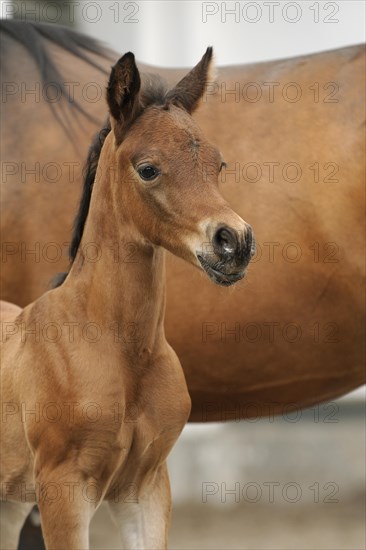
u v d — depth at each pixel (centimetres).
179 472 1266
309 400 820
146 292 616
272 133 780
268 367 784
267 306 768
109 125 644
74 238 657
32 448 620
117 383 612
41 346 625
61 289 641
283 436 1334
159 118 589
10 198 783
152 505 648
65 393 607
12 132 800
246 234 550
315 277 768
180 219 571
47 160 788
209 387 793
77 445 606
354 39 1348
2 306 725
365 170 766
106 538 1109
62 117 801
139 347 619
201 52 1371
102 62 833
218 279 558
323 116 781
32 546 817
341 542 1074
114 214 617
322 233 767
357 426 1367
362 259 767
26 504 748
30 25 847
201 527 1136
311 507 1207
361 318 776
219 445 1303
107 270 620
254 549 1054
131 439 621
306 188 768
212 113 789
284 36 1355
